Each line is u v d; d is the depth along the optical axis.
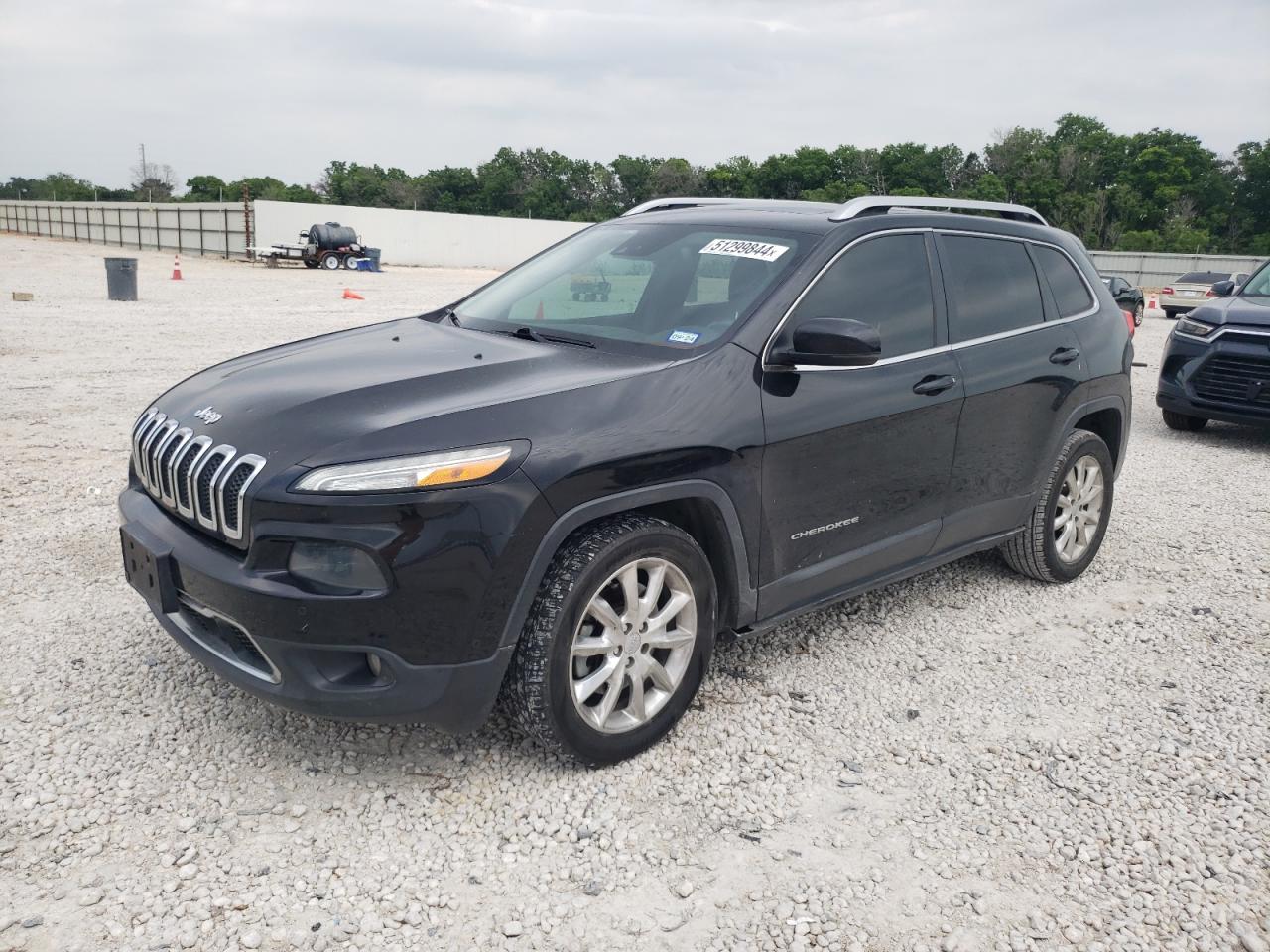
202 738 3.27
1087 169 101.25
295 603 2.67
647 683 3.31
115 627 4.05
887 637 4.35
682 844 2.87
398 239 52.38
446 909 2.56
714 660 4.02
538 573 2.87
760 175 109.44
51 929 2.40
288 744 3.26
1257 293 9.24
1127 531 6.05
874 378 3.72
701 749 3.36
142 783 3.01
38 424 7.54
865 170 108.75
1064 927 2.60
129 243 54.69
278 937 2.43
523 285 4.30
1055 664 4.14
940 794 3.17
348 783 3.07
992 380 4.22
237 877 2.63
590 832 2.89
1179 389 8.89
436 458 2.72
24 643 3.87
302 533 2.67
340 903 2.55
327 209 49.03
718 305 3.57
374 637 2.70
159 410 3.40
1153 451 8.48
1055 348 4.61
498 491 2.76
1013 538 4.86
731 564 3.38
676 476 3.11
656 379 3.20
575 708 3.03
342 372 3.31
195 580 2.89
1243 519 6.38
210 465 2.90
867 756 3.38
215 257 47.72
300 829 2.85
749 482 3.32
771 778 3.21
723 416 3.24
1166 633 4.50
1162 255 50.00
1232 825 3.05
